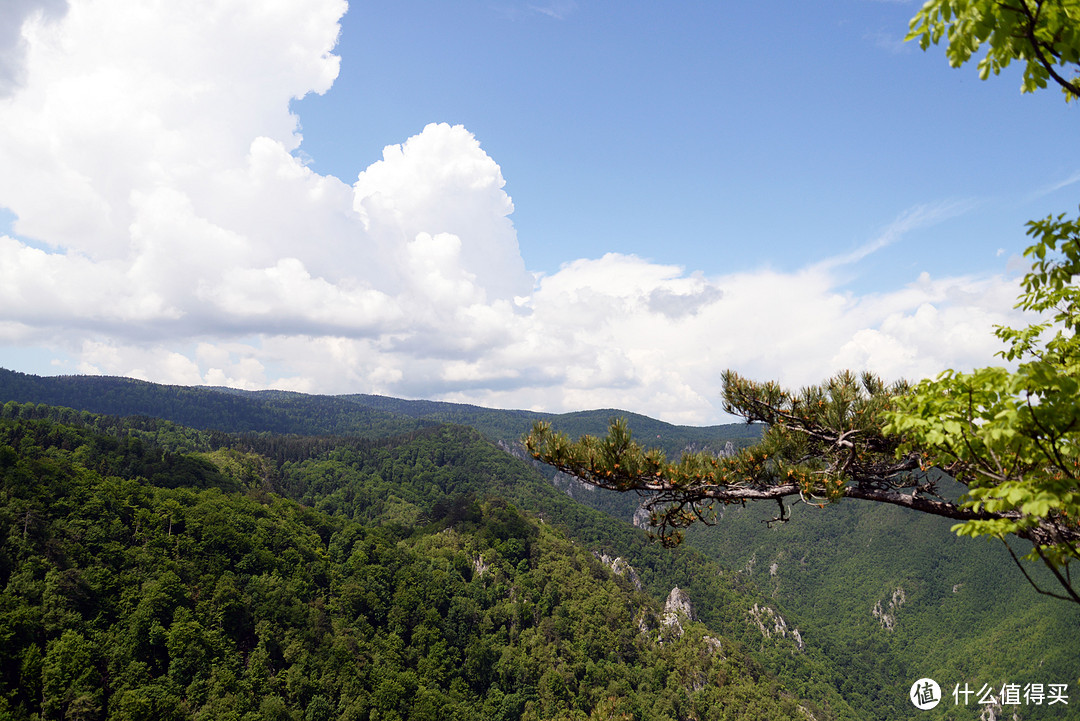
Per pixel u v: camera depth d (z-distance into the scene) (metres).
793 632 162.62
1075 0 3.50
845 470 7.72
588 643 101.94
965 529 4.21
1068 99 4.24
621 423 8.48
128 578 73.19
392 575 101.19
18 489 76.69
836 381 9.00
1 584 65.38
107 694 60.72
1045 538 5.23
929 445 5.19
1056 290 5.60
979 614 189.88
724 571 183.62
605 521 196.00
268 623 76.75
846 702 141.12
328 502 178.62
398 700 75.38
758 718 99.94
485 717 82.56
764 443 8.58
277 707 66.00
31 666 58.50
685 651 110.56
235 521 92.44
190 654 66.38
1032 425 4.15
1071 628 155.12
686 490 8.34
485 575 112.94
